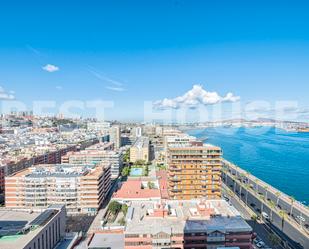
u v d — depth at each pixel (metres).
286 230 179.75
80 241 161.12
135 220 127.81
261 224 190.00
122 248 135.50
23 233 126.75
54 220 147.25
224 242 120.44
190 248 119.56
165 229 119.69
